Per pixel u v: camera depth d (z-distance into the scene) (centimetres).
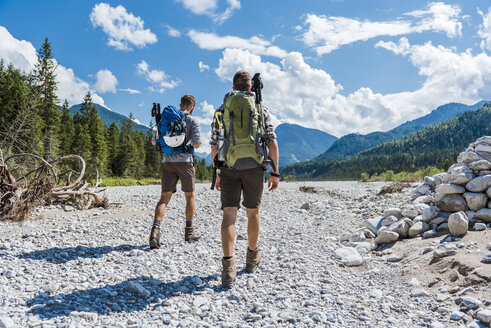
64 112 6912
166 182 485
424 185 662
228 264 330
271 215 750
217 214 736
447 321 261
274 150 341
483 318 246
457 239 410
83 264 376
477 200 461
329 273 375
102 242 482
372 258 434
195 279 340
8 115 3434
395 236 473
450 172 522
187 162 487
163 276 349
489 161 505
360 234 520
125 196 1181
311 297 307
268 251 467
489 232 404
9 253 396
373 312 280
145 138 9838
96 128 6625
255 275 366
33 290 292
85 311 258
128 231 550
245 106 330
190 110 509
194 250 458
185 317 259
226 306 287
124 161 8144
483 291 288
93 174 3512
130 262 393
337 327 250
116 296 294
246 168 333
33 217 691
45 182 807
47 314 246
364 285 346
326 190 1169
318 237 547
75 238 490
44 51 4091
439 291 312
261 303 287
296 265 398
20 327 224
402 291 325
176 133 470
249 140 330
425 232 460
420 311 281
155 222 463
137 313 264
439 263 356
